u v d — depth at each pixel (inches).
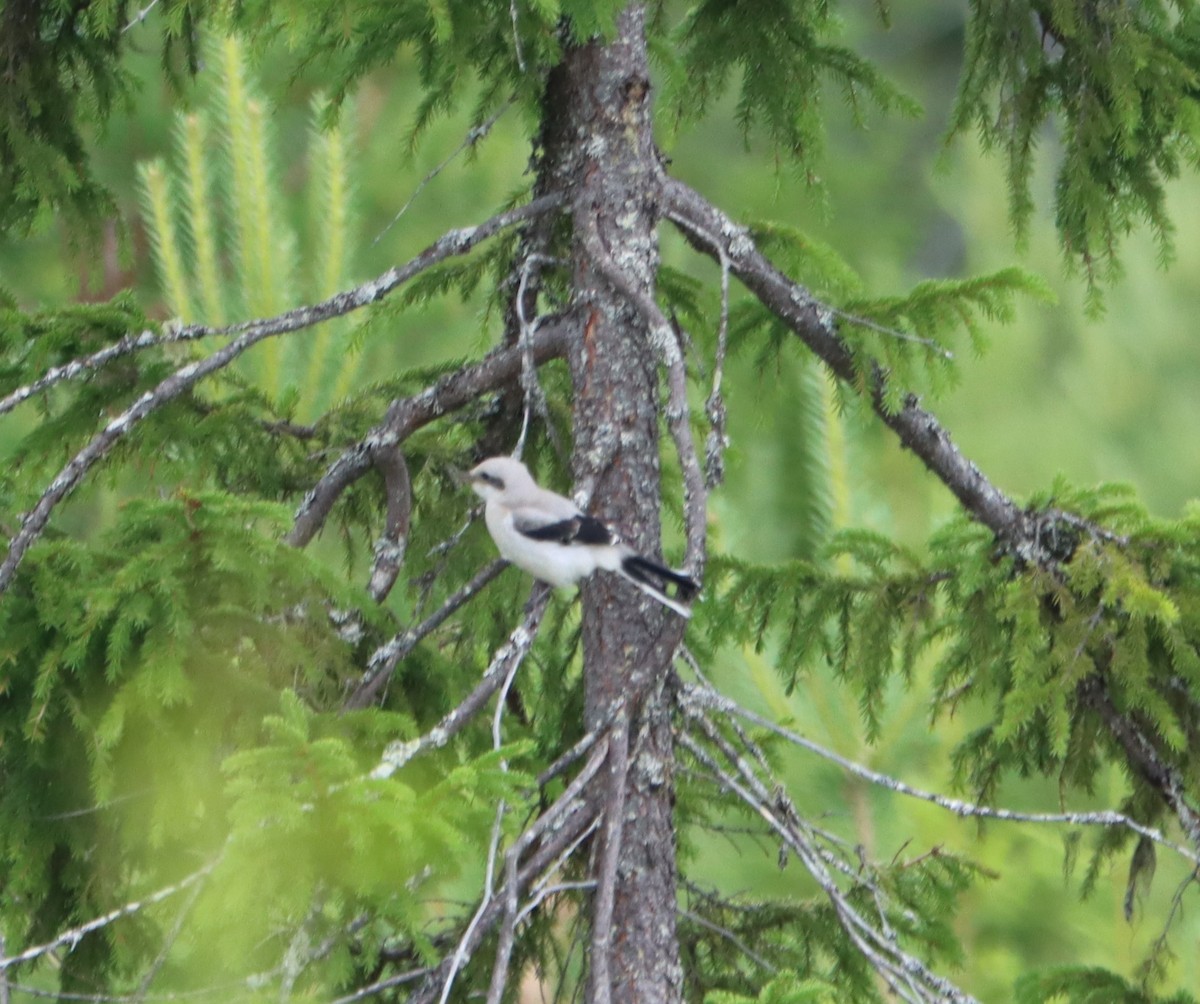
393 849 265.4
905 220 979.3
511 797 277.7
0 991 282.0
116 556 317.7
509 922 287.4
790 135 474.0
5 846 319.6
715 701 352.5
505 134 704.4
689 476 337.1
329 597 348.5
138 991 291.1
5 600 306.0
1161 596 367.6
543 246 424.2
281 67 657.6
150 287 679.1
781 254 414.0
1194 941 573.3
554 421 434.0
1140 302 812.6
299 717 269.4
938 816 577.6
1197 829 388.2
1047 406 815.7
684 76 415.8
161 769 306.0
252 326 362.3
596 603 363.6
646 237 390.3
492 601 430.6
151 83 662.5
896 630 434.3
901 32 1126.4
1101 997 403.9
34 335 388.2
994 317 392.2
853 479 664.4
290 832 261.4
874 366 394.3
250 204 583.5
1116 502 407.8
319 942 292.0
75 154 454.3
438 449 433.1
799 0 453.1
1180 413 799.7
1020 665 375.2
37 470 394.9
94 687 307.0
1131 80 421.1
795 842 339.6
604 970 301.4
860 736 582.2
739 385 690.8
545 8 341.1
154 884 337.1
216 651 317.7
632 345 382.6
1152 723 396.8
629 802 347.3
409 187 692.1
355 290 367.9
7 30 426.9
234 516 308.7
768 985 289.0
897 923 406.3
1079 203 446.9
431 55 392.2
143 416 340.5
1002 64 454.0
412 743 305.7
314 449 434.9
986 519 398.3
